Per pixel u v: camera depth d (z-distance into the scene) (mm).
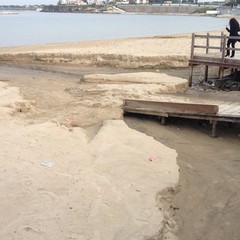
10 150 8594
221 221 7117
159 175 8016
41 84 17406
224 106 11969
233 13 121000
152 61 22531
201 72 20500
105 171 7980
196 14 143250
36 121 11328
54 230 5945
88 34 49188
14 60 24781
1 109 11789
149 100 12820
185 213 7238
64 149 8961
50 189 7055
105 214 6449
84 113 12438
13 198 6691
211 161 9672
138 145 9445
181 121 12344
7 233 5824
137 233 6059
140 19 102750
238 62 15609
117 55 23328
